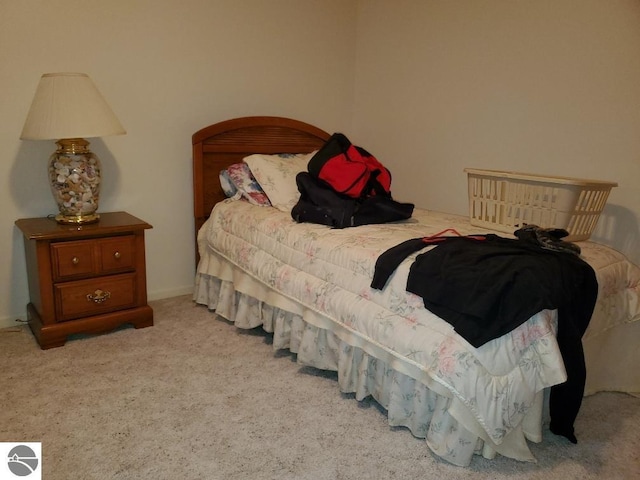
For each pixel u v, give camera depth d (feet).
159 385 6.45
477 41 8.73
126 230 7.74
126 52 8.49
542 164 8.05
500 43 8.38
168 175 9.37
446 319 4.95
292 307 7.00
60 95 6.89
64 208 7.67
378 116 10.99
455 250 5.47
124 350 7.41
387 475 4.96
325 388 6.55
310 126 10.64
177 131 9.30
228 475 4.86
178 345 7.64
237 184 9.06
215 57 9.45
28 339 7.68
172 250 9.72
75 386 6.34
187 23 9.01
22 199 8.02
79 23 7.98
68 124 6.83
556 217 6.47
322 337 6.75
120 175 8.85
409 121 10.27
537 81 7.94
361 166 7.71
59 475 4.77
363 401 6.27
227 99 9.77
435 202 9.95
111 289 7.81
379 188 7.97
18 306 8.27
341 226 7.16
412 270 5.37
